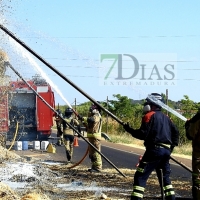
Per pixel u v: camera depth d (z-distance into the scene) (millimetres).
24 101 22094
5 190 8430
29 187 10023
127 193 10141
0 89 18766
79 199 9195
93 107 14141
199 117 8023
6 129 19906
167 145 8297
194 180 8125
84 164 16203
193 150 8156
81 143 29094
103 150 24297
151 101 8367
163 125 8273
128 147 27188
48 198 8992
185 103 31281
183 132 28516
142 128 8219
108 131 37688
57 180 11484
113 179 12273
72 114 17109
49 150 20250
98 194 9766
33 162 14953
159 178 8438
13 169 11859
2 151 14289
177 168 16719
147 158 8234
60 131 24047
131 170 14812
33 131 22750
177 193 10672
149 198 9477
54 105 22953
